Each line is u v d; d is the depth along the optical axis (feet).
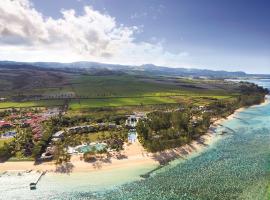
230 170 406.82
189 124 593.83
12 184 369.50
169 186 356.59
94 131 609.01
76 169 414.82
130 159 450.71
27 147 484.33
